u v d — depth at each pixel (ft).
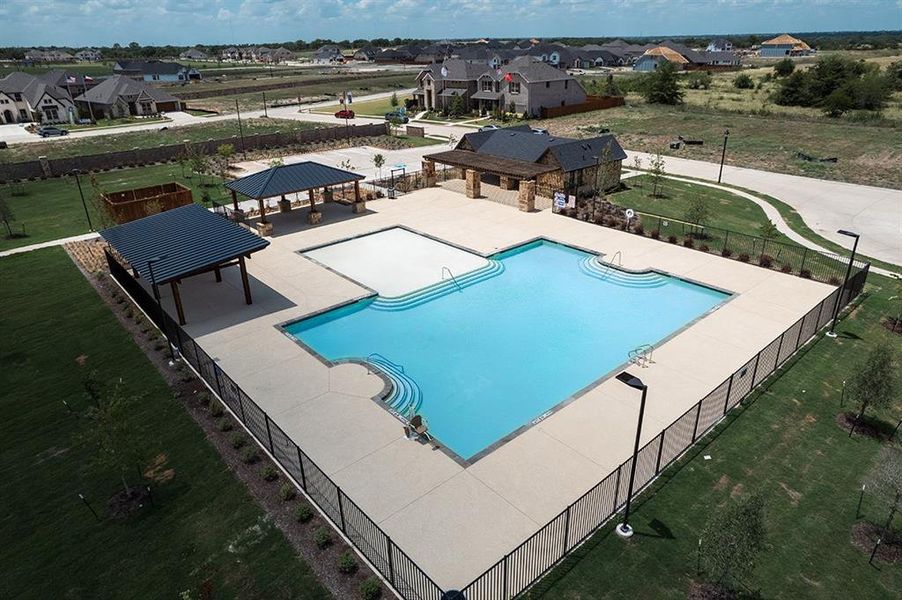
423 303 96.78
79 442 62.85
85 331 86.79
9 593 45.34
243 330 85.35
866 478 55.77
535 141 160.15
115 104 340.59
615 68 604.49
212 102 403.54
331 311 91.97
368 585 43.75
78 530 51.19
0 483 57.21
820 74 306.76
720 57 568.00
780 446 60.39
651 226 128.88
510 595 43.86
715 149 216.33
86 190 171.94
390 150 230.07
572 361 79.82
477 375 76.89
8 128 307.17
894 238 123.44
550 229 128.16
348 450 59.82
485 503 52.75
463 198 153.17
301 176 129.39
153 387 71.97
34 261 115.44
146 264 84.58
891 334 82.79
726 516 43.24
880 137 223.51
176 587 45.39
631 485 47.88
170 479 56.80
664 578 45.29
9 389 73.00
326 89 460.14
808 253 112.57
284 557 47.67
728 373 72.95
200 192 167.73
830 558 47.03
